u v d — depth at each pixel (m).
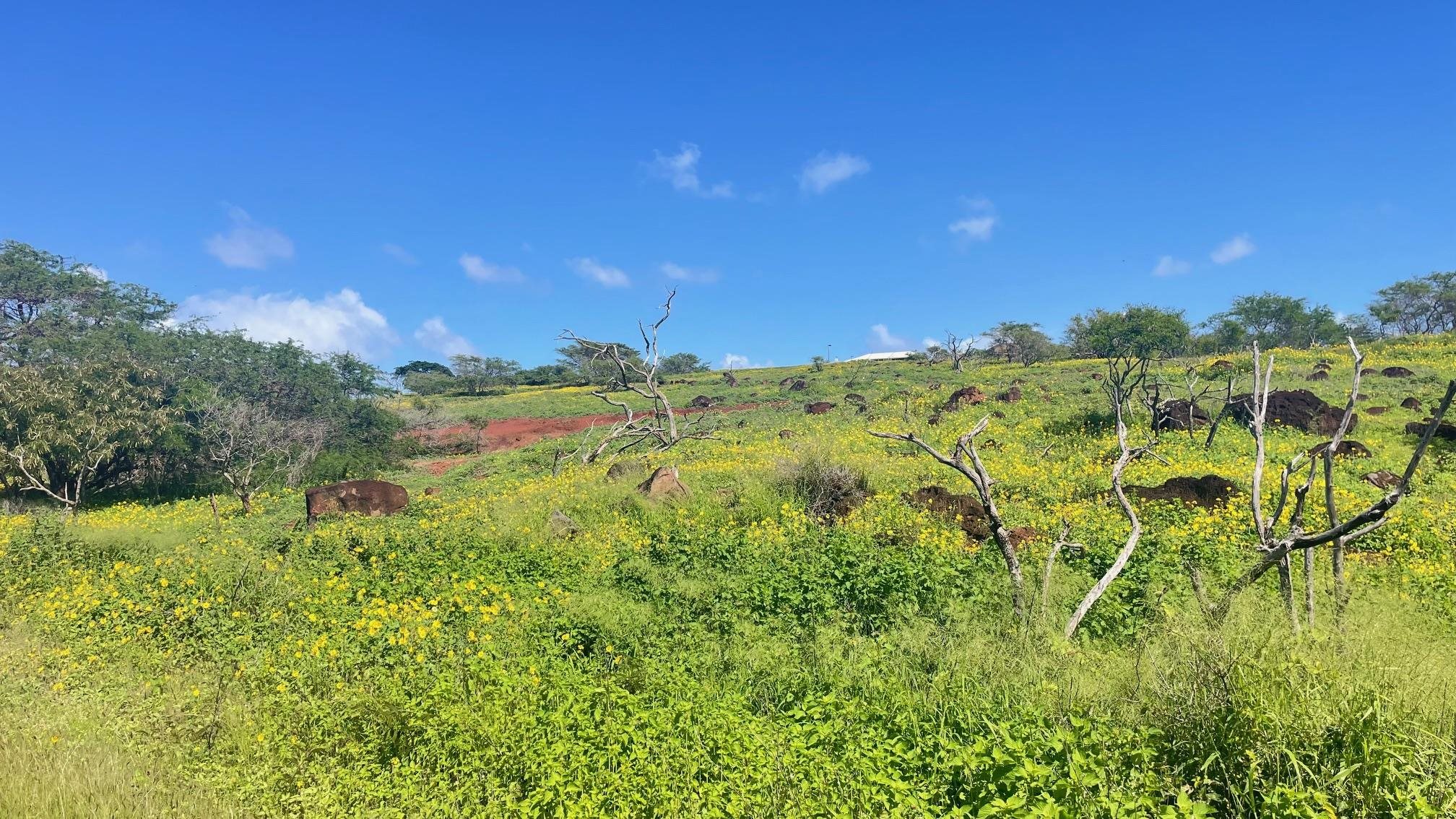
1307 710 3.81
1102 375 32.72
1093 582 7.62
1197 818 3.27
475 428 35.72
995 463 16.03
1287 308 42.31
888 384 37.62
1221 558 8.38
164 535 13.58
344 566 10.30
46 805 4.28
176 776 4.78
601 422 37.25
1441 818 3.21
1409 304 51.66
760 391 42.84
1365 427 18.97
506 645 6.64
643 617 7.33
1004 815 3.45
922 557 8.55
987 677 5.30
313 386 28.09
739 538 10.31
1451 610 6.84
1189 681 4.36
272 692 5.84
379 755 4.93
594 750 4.50
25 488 21.20
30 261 28.03
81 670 6.62
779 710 5.30
